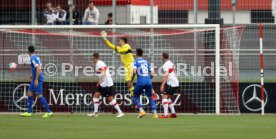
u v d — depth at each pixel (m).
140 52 57.88
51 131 44.78
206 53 64.19
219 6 65.12
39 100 64.12
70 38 65.62
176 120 55.12
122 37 62.28
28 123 51.66
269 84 63.03
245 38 66.56
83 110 64.38
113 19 65.81
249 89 63.31
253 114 62.62
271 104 63.09
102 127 48.09
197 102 63.75
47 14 69.75
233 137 40.81
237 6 67.00
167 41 64.75
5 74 65.38
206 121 54.06
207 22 65.25
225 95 63.78
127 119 56.25
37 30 65.62
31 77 60.50
